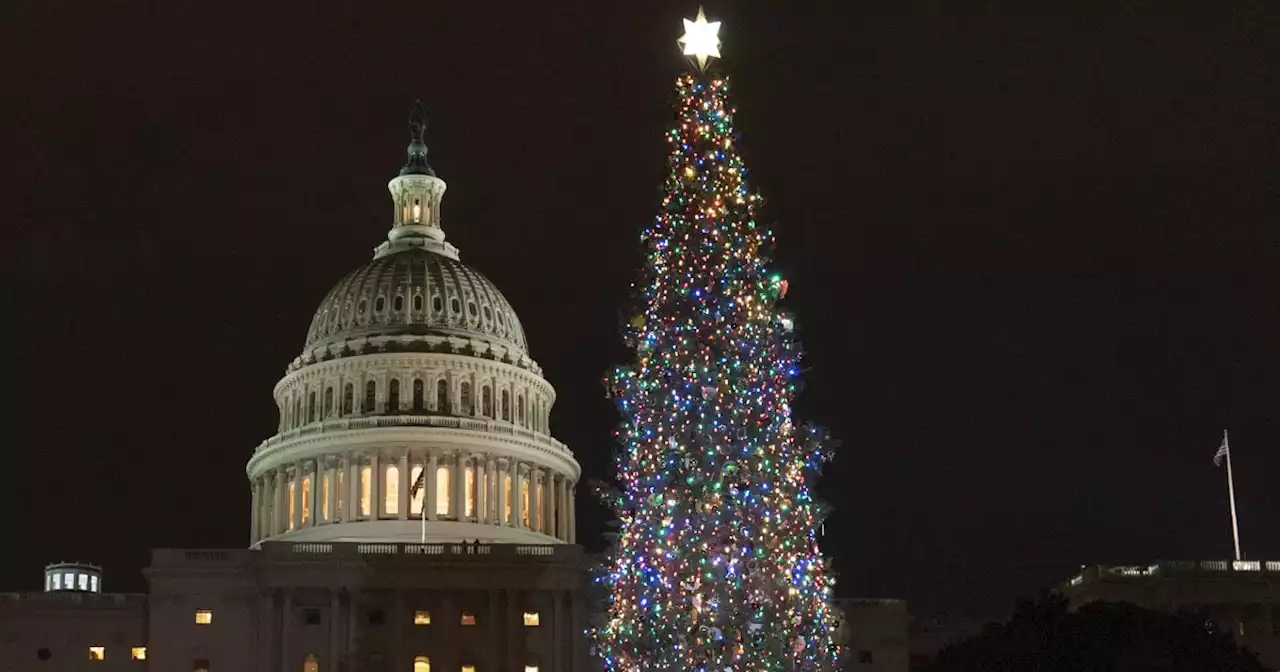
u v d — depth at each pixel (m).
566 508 147.75
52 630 120.94
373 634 119.81
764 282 52.94
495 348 147.00
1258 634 120.44
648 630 51.47
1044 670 75.75
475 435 139.75
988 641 79.25
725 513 50.78
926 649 128.12
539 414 149.12
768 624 50.88
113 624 121.88
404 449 138.25
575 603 121.75
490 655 119.94
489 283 154.25
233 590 120.75
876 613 124.25
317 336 149.12
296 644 119.12
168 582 120.19
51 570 141.00
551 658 120.44
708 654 50.34
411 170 158.88
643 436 52.62
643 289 53.56
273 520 141.50
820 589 53.47
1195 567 121.44
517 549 122.81
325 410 143.12
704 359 51.88
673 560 51.03
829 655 53.75
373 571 121.00
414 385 142.88
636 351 55.81
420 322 145.62
